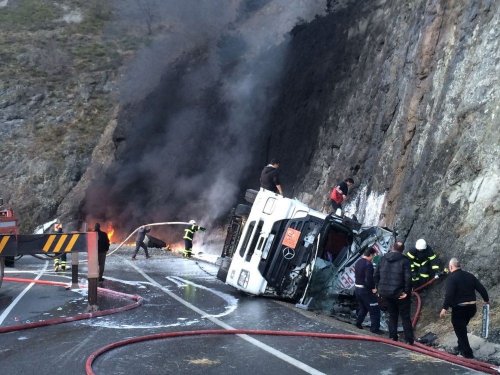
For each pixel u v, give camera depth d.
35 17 56.03
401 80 19.88
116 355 8.14
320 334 10.03
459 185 13.66
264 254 14.17
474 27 15.81
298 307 13.19
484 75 14.51
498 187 12.55
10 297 13.21
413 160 16.61
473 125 14.06
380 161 19.17
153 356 8.15
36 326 9.93
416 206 14.95
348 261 13.61
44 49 51.59
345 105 24.89
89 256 11.51
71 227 40.09
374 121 21.19
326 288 13.42
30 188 42.59
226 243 15.66
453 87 15.60
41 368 7.42
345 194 15.72
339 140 24.03
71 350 8.37
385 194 18.36
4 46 51.75
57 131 45.66
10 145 44.84
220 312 12.00
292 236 13.99
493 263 11.69
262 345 9.09
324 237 13.54
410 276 10.20
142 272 19.30
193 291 15.00
